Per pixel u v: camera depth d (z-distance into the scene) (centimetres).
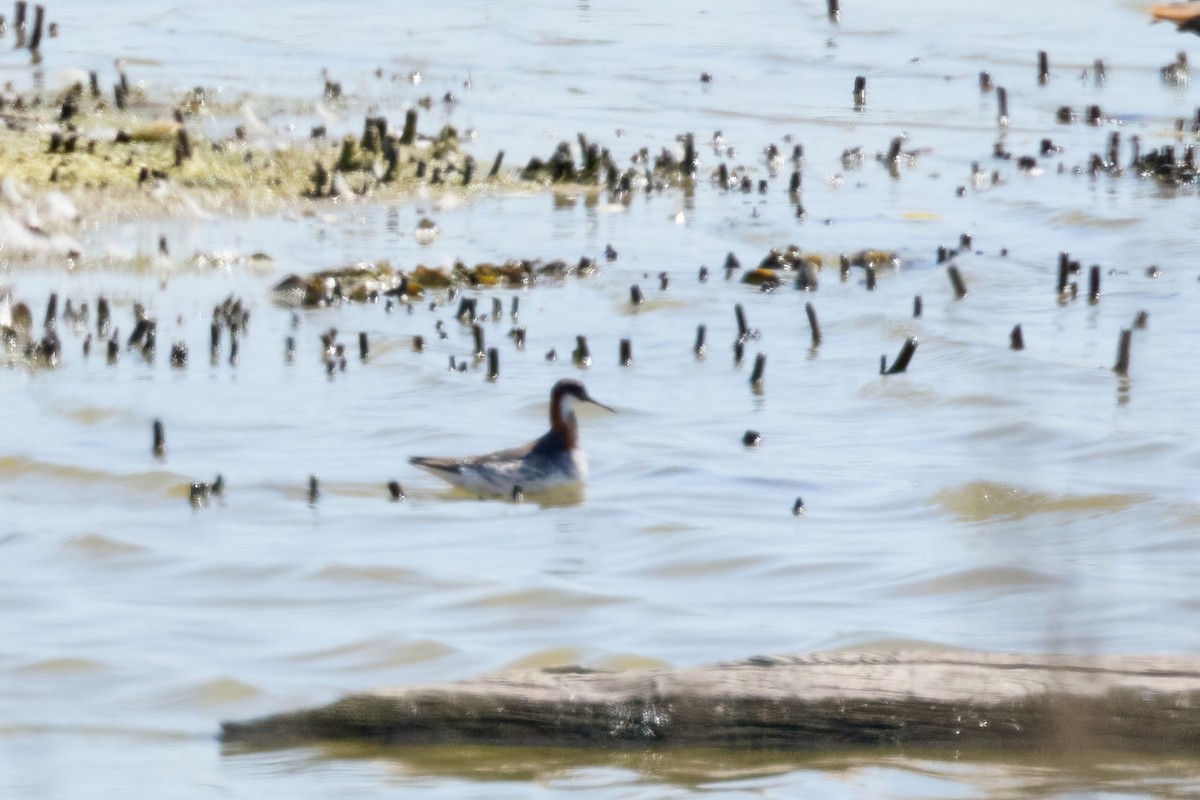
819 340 2156
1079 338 2153
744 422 1817
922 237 2778
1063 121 3922
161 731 1023
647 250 2683
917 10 5516
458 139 3541
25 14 4941
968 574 1288
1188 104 4122
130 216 2700
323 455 1670
